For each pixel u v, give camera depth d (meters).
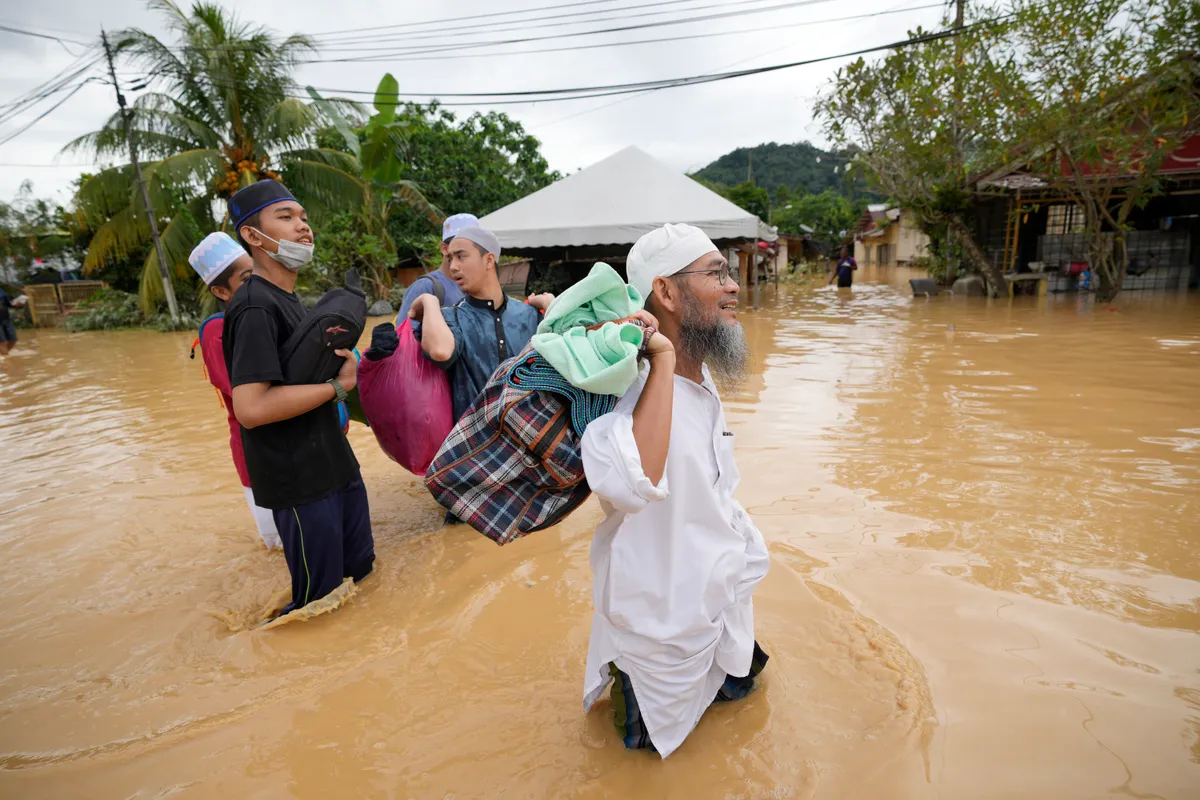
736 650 1.99
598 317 1.93
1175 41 11.26
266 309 2.69
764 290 22.25
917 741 1.97
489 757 2.04
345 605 3.00
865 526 3.49
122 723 2.27
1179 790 1.77
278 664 2.58
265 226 2.72
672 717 1.94
